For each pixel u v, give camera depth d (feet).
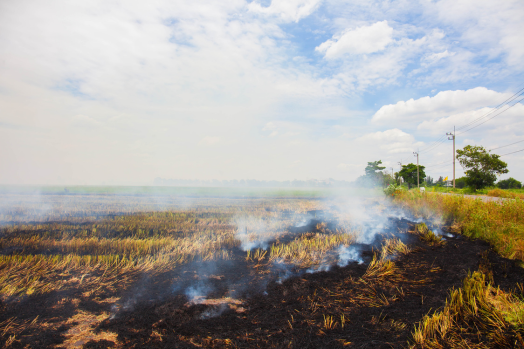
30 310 16.93
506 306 15.74
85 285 20.62
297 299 19.01
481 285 17.79
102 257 26.14
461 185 261.44
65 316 16.43
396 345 13.23
